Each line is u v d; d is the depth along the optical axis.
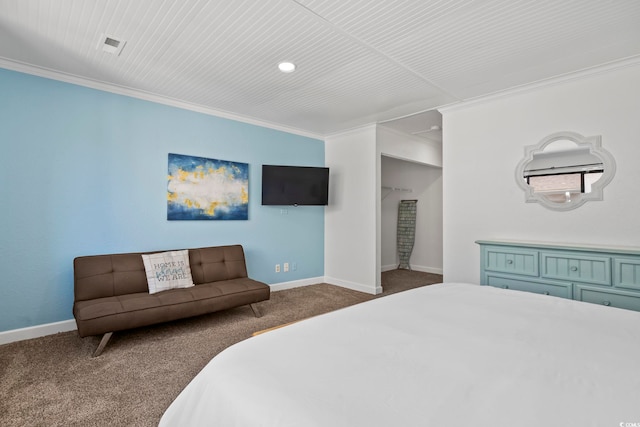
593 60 2.48
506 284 2.84
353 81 2.91
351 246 4.55
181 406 1.04
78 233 2.88
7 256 2.57
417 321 1.43
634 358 1.06
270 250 4.30
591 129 2.60
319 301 3.85
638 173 2.40
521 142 2.97
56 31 2.13
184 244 3.52
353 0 1.81
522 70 2.65
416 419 0.75
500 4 1.83
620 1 1.79
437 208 5.88
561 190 2.74
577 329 1.33
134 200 3.18
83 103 2.90
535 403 0.81
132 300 2.57
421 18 1.98
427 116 3.93
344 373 0.97
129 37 2.21
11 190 2.58
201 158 3.62
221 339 2.66
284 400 0.83
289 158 4.50
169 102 3.39
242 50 2.38
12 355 2.33
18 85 2.60
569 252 2.49
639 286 2.19
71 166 2.84
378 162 4.33
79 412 1.68
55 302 2.76
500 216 3.10
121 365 2.20
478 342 1.20
